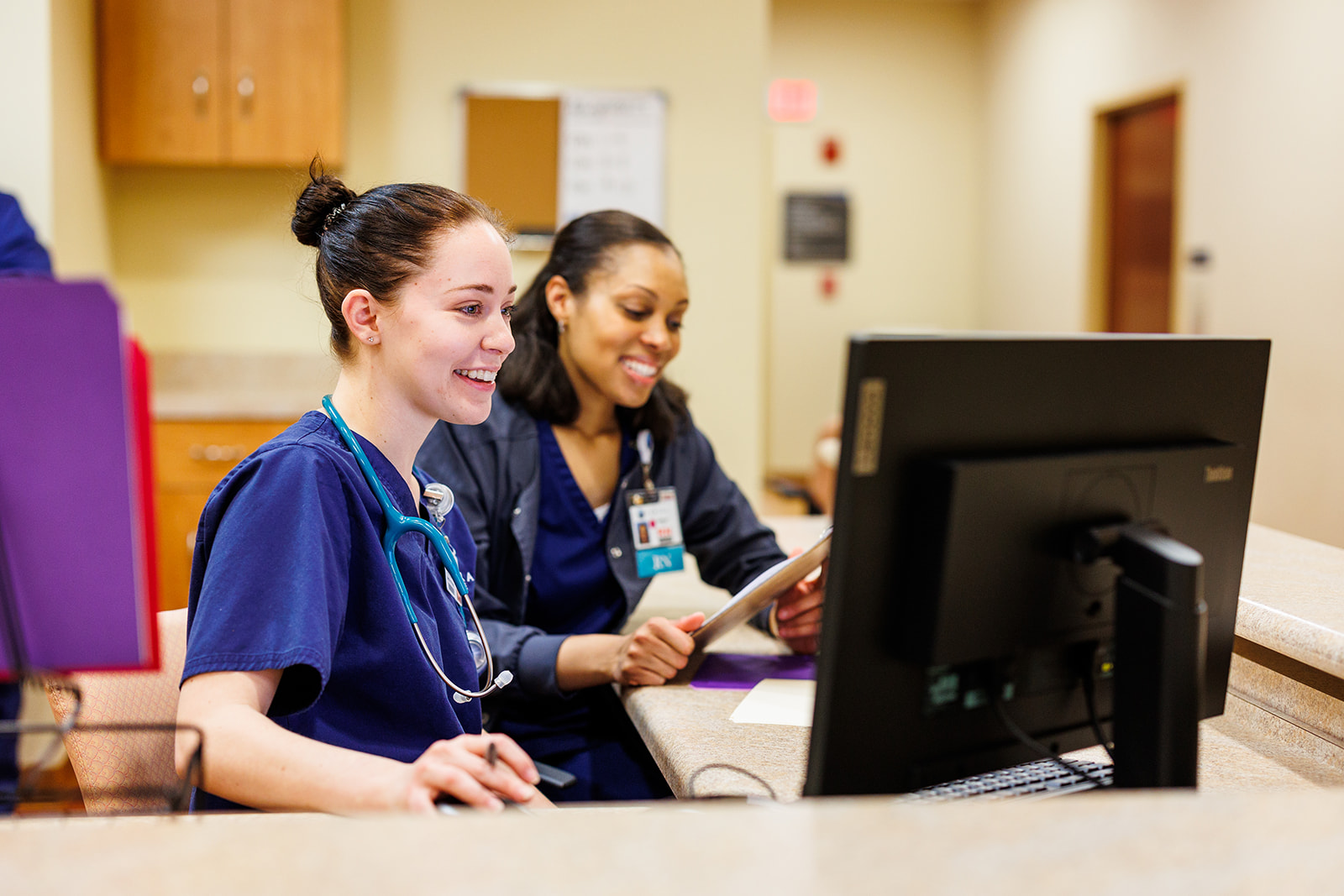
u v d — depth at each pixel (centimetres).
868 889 59
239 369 395
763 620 165
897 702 87
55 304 74
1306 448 449
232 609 104
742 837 66
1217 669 106
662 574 178
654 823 68
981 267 773
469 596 135
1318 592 130
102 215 374
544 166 402
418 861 63
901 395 80
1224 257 502
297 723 112
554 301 171
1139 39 569
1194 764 88
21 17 323
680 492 183
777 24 757
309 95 372
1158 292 579
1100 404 92
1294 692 123
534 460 170
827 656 83
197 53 367
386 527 120
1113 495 92
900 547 83
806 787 86
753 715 130
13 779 81
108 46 363
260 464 111
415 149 398
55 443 77
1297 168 450
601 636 151
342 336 123
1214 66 506
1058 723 96
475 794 91
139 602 79
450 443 166
